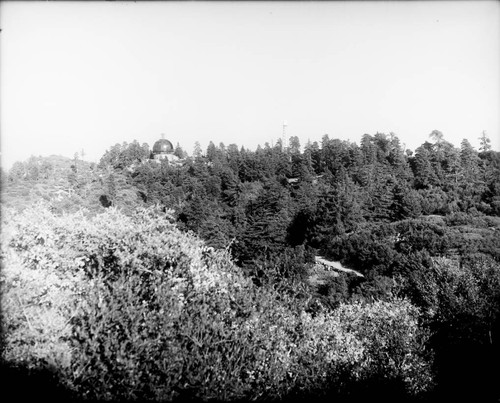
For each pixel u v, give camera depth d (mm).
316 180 86625
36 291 6922
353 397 9422
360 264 36000
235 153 111062
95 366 6027
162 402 5559
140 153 121375
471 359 14820
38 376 5547
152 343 6137
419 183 70625
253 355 7367
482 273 18625
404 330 13789
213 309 7801
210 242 39156
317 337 9680
